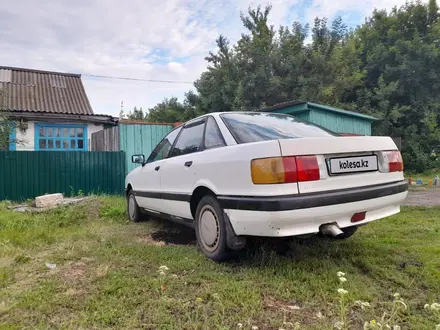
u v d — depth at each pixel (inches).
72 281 94.9
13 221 173.8
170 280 94.4
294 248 119.7
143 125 313.4
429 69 645.3
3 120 314.0
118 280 94.2
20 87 441.7
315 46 652.7
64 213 200.1
